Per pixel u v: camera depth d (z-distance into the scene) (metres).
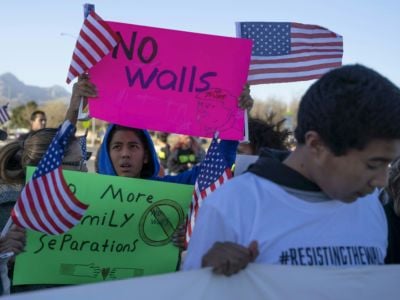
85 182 2.29
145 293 1.27
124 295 1.25
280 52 2.98
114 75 2.40
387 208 2.11
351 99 1.33
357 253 1.54
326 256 1.49
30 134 2.63
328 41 3.04
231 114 2.50
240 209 1.45
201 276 1.33
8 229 2.19
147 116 2.44
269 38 2.97
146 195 2.36
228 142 2.60
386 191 2.15
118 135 2.94
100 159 3.07
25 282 2.23
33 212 2.03
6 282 2.20
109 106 2.39
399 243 2.05
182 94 2.47
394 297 1.52
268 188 1.48
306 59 3.02
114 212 2.33
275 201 1.47
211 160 2.36
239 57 2.51
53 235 2.25
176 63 2.46
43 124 9.41
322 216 1.50
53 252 2.26
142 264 2.36
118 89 2.40
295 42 3.00
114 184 2.32
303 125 1.44
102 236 2.31
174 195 2.38
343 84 1.37
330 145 1.37
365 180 1.40
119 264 2.34
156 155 3.11
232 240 1.44
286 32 2.99
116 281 1.25
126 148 2.94
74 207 2.04
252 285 1.38
